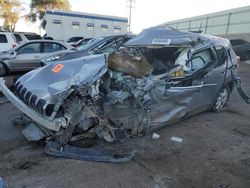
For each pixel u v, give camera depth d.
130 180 3.28
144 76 4.16
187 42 4.82
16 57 10.18
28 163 3.51
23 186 3.05
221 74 5.70
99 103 3.86
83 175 3.31
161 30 5.40
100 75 3.80
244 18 27.91
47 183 3.12
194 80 4.89
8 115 5.38
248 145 4.49
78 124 3.83
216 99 5.98
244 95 6.59
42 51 10.66
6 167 3.40
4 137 4.27
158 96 4.23
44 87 3.82
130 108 4.00
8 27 37.97
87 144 3.94
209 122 5.51
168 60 5.00
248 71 14.60
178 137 4.64
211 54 5.46
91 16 24.53
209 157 3.99
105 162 3.64
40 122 3.61
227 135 4.88
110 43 8.77
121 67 4.03
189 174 3.50
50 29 23.12
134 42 5.29
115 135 4.04
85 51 8.53
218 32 31.72
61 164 3.52
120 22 26.39
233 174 3.56
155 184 3.23
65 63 4.27
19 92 4.07
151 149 4.11
